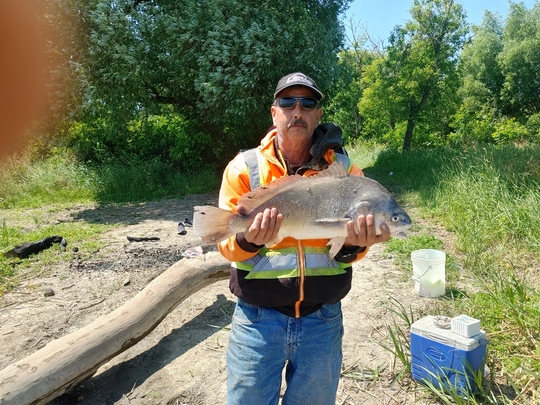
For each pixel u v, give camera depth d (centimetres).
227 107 1206
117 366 395
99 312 480
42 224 891
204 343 419
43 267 611
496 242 639
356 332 423
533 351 353
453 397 303
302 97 218
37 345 416
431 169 1114
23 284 555
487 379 327
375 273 568
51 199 1147
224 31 1161
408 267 577
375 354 386
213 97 1161
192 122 1433
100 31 1135
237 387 217
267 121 1310
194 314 479
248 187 222
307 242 215
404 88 1877
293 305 210
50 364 324
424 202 920
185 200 1133
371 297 496
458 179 863
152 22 1208
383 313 457
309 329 214
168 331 446
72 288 542
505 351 362
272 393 221
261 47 1129
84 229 814
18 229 813
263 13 1209
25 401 303
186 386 359
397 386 344
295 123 218
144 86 1266
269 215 191
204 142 1384
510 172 812
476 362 318
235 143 1448
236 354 219
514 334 379
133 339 385
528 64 3406
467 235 644
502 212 674
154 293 429
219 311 483
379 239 204
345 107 2717
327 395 224
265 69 1168
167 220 904
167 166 1359
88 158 1509
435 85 1897
